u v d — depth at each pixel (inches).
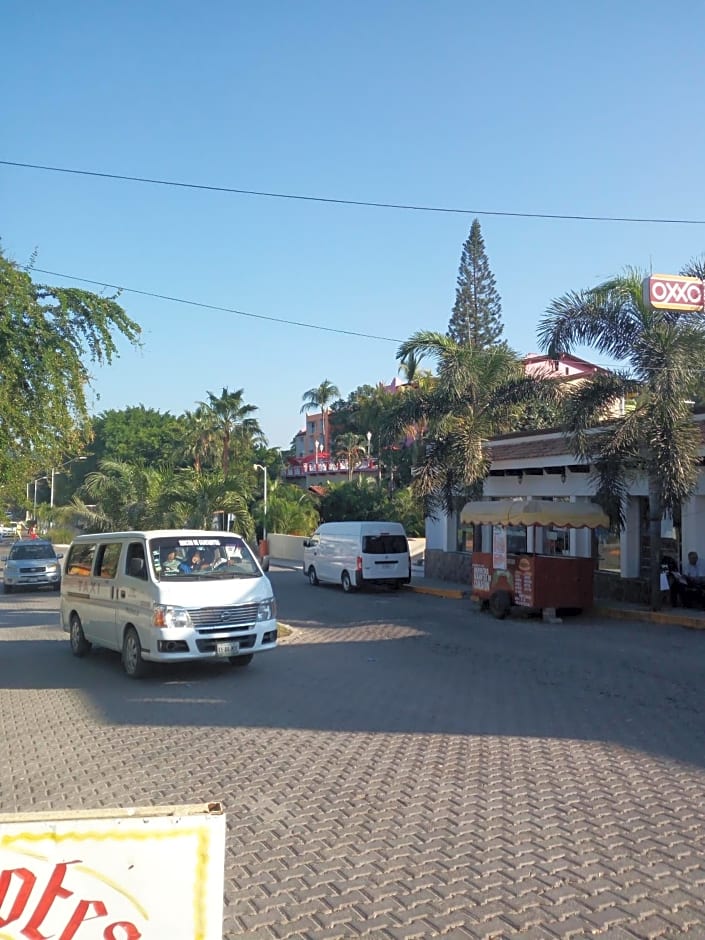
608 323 714.8
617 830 228.7
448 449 932.6
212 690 437.7
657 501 730.2
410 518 1739.7
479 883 196.2
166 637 453.4
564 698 406.6
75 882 109.6
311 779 281.6
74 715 390.9
